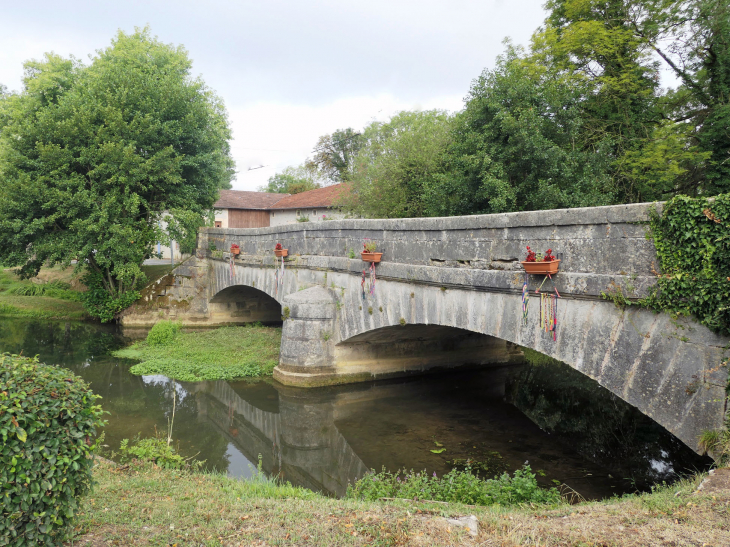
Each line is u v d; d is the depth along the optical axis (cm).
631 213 659
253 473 927
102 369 1659
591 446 1033
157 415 1256
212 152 2455
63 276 3272
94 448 428
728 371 562
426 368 1608
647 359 646
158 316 2384
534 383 1549
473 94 1619
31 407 386
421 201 2097
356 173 2633
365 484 752
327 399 1364
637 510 481
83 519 514
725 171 1409
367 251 1241
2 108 2472
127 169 2088
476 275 914
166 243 2266
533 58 1727
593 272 713
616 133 1641
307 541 467
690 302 595
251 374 1569
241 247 2133
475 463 946
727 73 1524
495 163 1479
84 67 2419
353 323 1367
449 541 445
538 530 455
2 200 1967
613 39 1554
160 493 645
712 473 531
